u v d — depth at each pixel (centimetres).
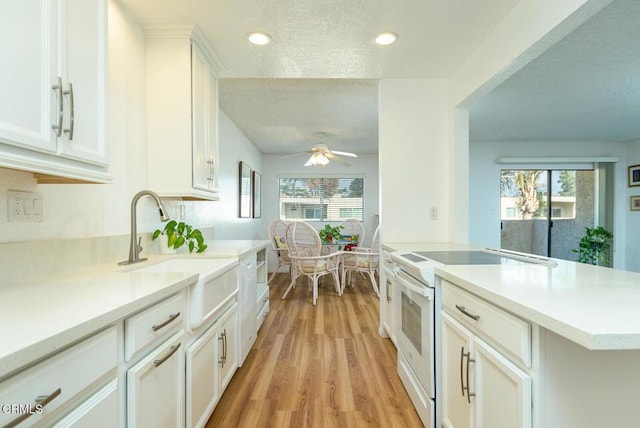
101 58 122
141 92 196
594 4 132
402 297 206
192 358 137
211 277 152
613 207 531
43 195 129
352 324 325
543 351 89
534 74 269
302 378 216
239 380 213
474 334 123
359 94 328
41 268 126
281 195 642
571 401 89
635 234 517
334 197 643
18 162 88
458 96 256
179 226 205
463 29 199
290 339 286
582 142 534
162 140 201
